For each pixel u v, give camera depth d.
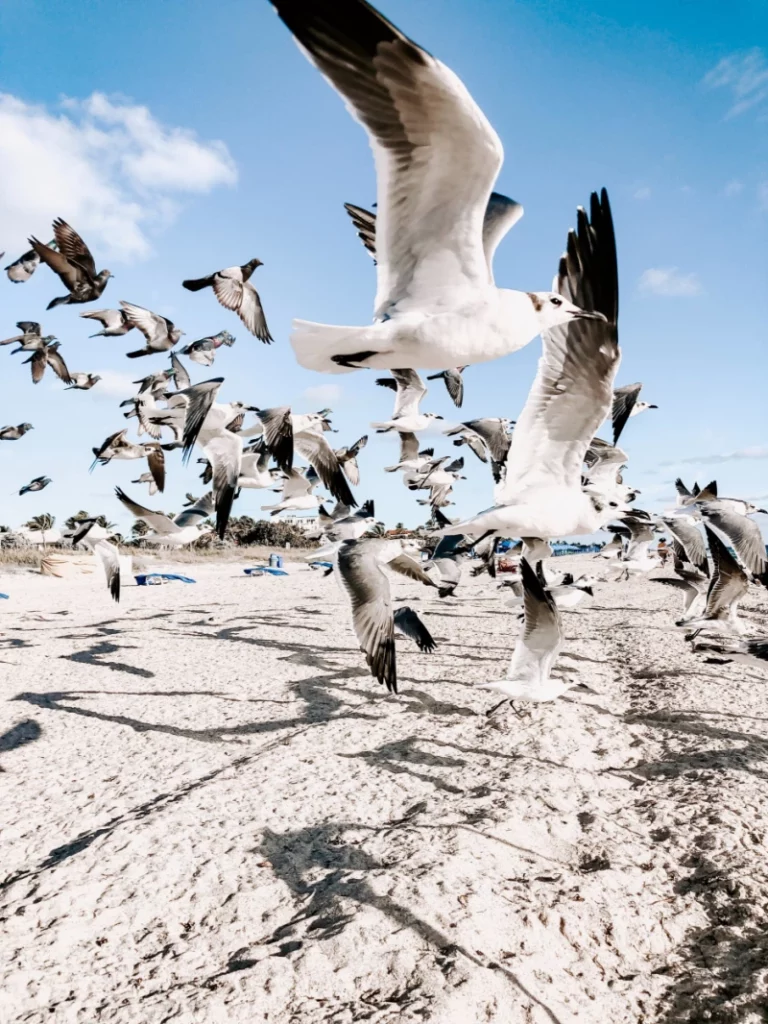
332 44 0.78
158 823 1.66
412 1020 1.02
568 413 1.45
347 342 1.02
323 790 1.87
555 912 1.28
